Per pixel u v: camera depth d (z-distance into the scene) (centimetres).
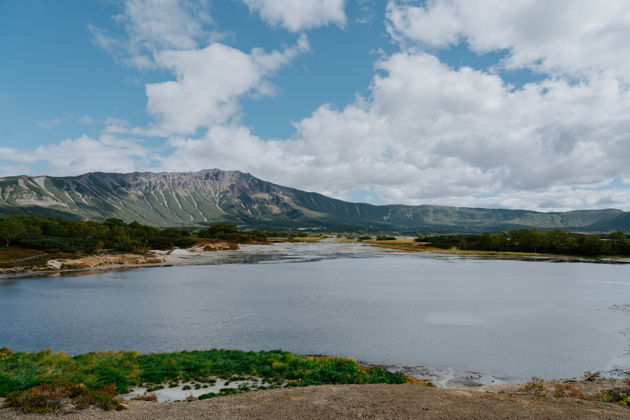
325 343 3516
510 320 4447
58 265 9994
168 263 11981
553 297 6019
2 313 4722
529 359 3103
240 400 1641
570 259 14500
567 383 2391
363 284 7388
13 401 1491
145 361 2503
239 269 10231
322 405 1560
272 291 6500
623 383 2378
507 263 12588
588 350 3347
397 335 3781
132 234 17262
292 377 2261
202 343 3491
